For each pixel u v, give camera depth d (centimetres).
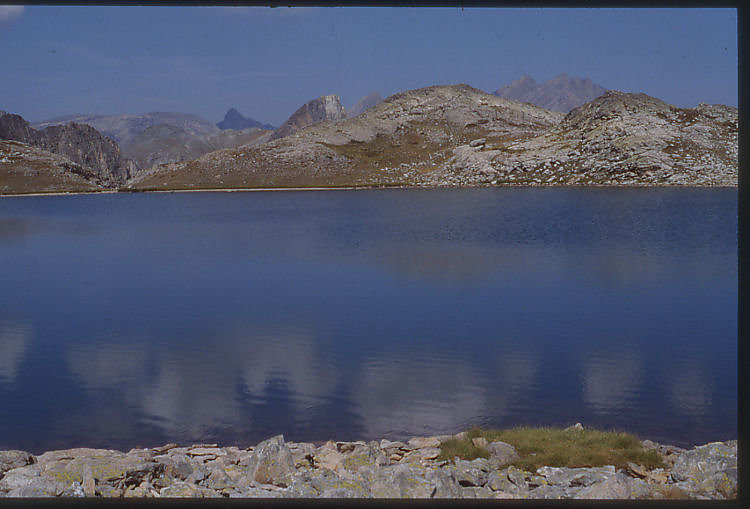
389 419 2083
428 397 2314
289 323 3816
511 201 17475
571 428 1717
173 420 2094
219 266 6725
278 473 1209
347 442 1705
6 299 4922
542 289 4956
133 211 17675
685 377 2505
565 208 14550
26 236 10762
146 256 7781
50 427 2038
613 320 3747
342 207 17062
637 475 1272
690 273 5719
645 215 12344
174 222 13462
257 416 2130
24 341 3425
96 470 1159
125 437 1953
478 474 1238
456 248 7938
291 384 2516
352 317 3972
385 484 1068
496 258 6962
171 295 5003
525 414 2109
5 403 2300
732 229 9744
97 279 5988
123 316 4159
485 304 4350
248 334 3528
